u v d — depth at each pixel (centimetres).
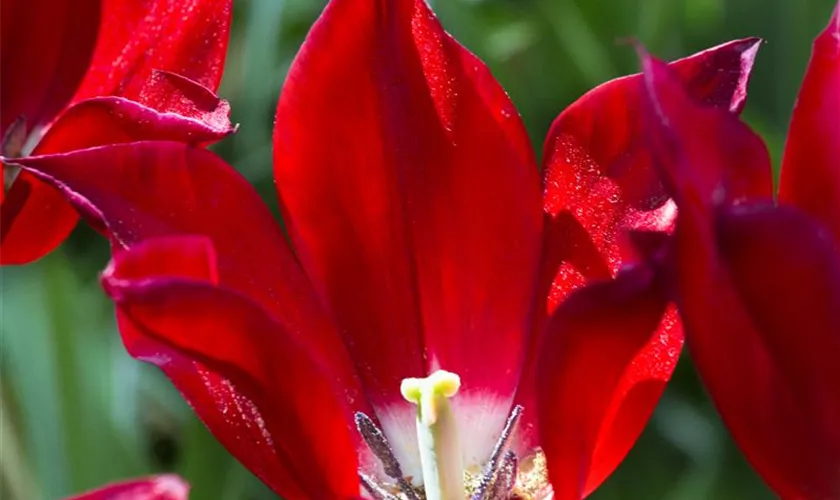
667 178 28
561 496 31
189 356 30
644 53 28
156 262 30
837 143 30
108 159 31
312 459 32
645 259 30
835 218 30
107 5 36
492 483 34
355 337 34
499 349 35
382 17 33
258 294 33
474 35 49
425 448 33
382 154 34
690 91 31
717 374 28
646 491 46
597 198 33
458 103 33
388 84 33
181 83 33
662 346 31
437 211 34
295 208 33
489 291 34
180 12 35
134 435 46
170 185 32
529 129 50
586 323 30
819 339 28
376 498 34
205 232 32
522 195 34
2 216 34
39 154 34
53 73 36
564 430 31
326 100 33
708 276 28
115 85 36
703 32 51
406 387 33
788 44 50
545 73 50
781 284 28
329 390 31
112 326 48
